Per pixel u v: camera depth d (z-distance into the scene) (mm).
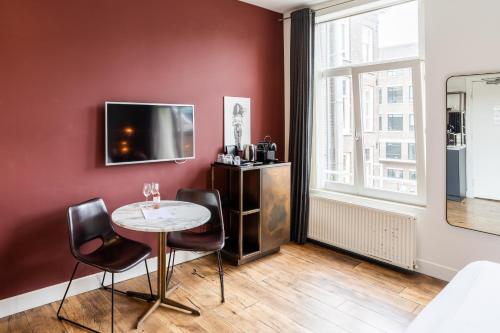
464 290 1609
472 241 2896
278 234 3676
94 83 2850
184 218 2471
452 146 2949
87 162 2855
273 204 3590
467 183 2889
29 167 2588
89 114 2838
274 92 4250
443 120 2992
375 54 3582
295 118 4043
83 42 2777
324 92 4125
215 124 3688
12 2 2453
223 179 3793
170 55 3289
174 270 3307
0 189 2480
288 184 3727
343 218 3680
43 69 2605
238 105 3871
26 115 2555
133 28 3039
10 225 2531
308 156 3965
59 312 2559
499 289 1588
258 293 2855
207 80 3588
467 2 2801
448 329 1283
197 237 2941
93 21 2818
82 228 2537
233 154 3754
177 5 3314
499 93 2678
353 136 3797
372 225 3430
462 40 2846
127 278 3129
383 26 3502
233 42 3787
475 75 2785
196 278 3137
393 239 3277
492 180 2756
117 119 2912
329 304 2684
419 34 3188
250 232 3629
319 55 4051
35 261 2650
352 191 3889
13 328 2365
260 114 4109
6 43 2443
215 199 3051
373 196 3688
